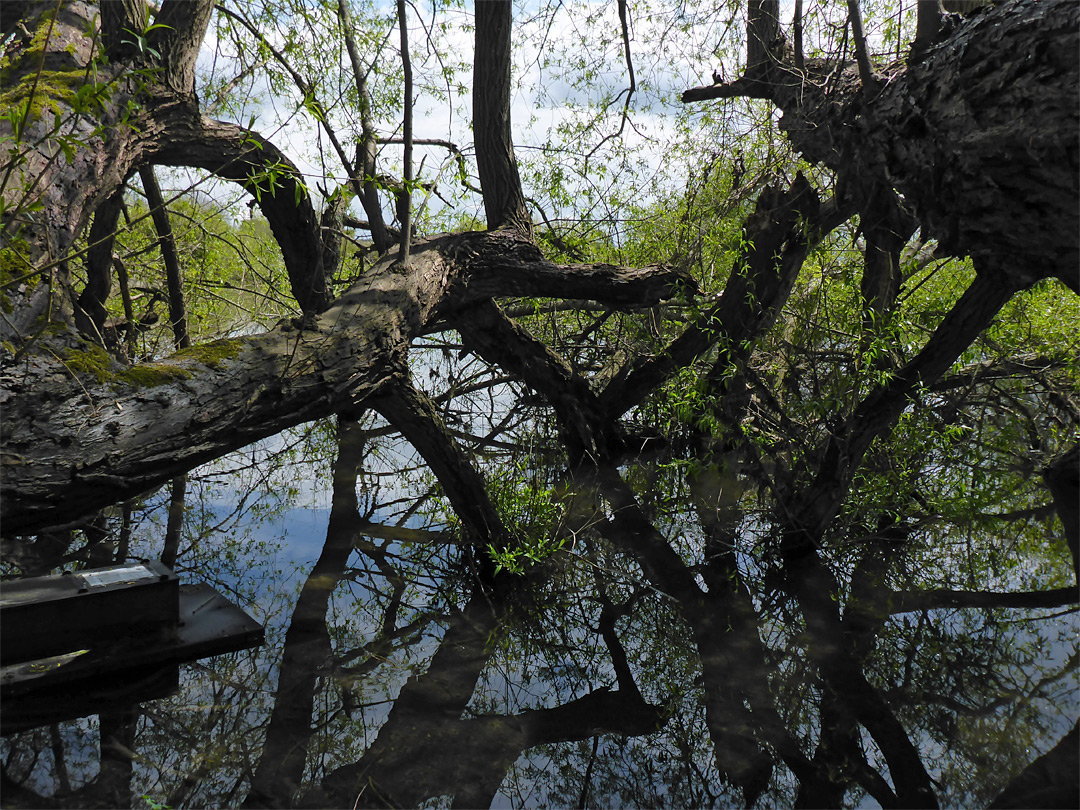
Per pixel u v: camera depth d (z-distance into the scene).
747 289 4.65
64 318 2.93
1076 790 2.28
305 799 2.21
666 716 2.76
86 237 4.69
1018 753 2.47
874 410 3.94
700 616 3.53
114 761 2.34
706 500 4.89
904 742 2.57
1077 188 2.71
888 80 3.57
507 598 3.69
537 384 5.21
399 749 2.49
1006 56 2.88
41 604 2.81
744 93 4.68
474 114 4.49
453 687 2.91
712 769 2.45
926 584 3.78
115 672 2.85
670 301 5.78
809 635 3.32
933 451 4.64
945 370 3.85
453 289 4.38
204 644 3.02
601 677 3.03
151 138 3.69
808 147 4.20
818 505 4.09
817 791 2.33
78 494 2.54
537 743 2.58
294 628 3.28
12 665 2.76
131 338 5.47
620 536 4.40
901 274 4.54
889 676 2.98
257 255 6.15
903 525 4.40
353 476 5.30
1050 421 4.94
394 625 3.37
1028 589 3.67
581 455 5.45
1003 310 4.98
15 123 2.26
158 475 2.75
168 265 5.36
